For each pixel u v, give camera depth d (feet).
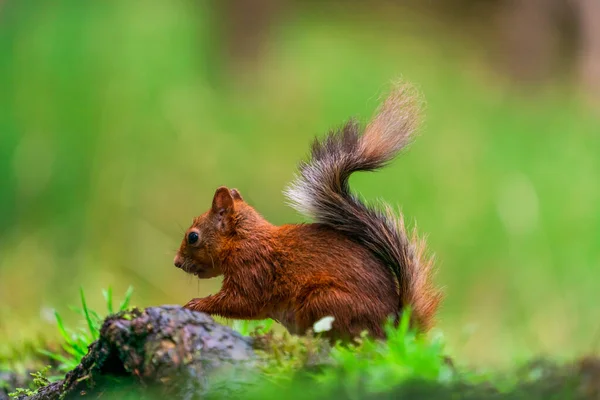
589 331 44.98
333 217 19.21
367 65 62.80
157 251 49.26
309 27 70.33
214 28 64.69
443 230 50.60
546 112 62.75
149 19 58.23
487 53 71.77
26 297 45.70
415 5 74.59
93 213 49.73
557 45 71.97
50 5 57.11
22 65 53.88
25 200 49.90
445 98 60.49
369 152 19.27
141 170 51.44
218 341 15.78
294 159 54.49
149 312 16.12
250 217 19.70
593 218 50.90
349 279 18.26
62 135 51.49
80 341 21.25
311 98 58.85
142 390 15.89
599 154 56.70
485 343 40.83
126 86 53.78
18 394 20.72
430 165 53.47
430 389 14.37
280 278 18.84
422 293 18.47
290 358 15.64
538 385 14.56
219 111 56.03
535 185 53.26
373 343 17.13
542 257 49.11
